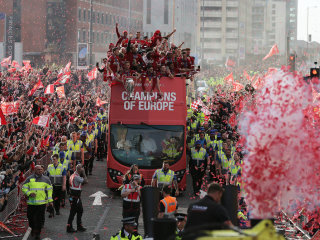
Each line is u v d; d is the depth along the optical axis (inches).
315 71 1112.2
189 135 1413.6
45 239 836.0
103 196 1183.6
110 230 908.0
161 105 1177.4
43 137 1187.9
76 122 1425.9
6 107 1178.6
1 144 943.7
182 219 610.5
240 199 833.5
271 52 2920.8
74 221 966.4
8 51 4399.6
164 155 1168.2
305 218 795.4
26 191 829.8
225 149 1152.2
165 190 690.2
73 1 5580.7
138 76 1171.3
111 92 1177.4
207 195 457.7
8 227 897.5
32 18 5487.2
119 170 1168.2
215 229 430.3
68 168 1148.5
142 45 1224.8
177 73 1194.0
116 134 1175.0
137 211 861.2
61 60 5506.9
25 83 2079.2
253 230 366.9
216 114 1508.4
